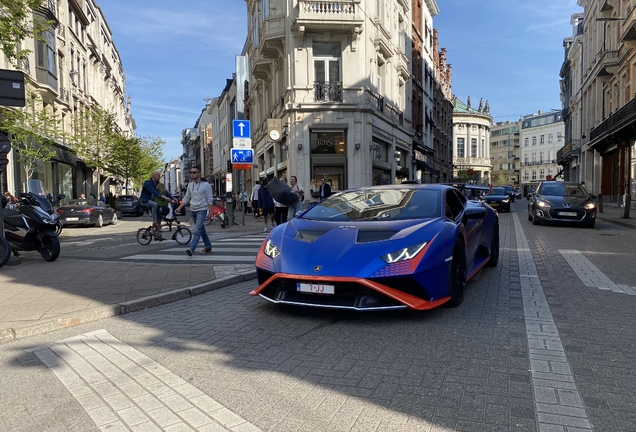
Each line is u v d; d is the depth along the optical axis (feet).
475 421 8.34
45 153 64.13
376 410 8.84
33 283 20.53
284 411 8.93
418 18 119.14
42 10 74.08
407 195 18.49
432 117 144.87
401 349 12.07
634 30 68.13
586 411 8.65
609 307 16.02
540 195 51.65
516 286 19.45
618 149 91.56
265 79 88.48
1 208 25.44
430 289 14.14
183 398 9.64
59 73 93.91
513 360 11.21
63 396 9.91
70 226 65.57
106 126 105.40
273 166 84.28
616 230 44.34
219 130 194.70
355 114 67.77
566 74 161.89
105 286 19.67
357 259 13.96
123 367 11.46
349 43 67.41
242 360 11.66
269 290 15.40
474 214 17.56
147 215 114.42
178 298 18.45
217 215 57.36
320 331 13.74
